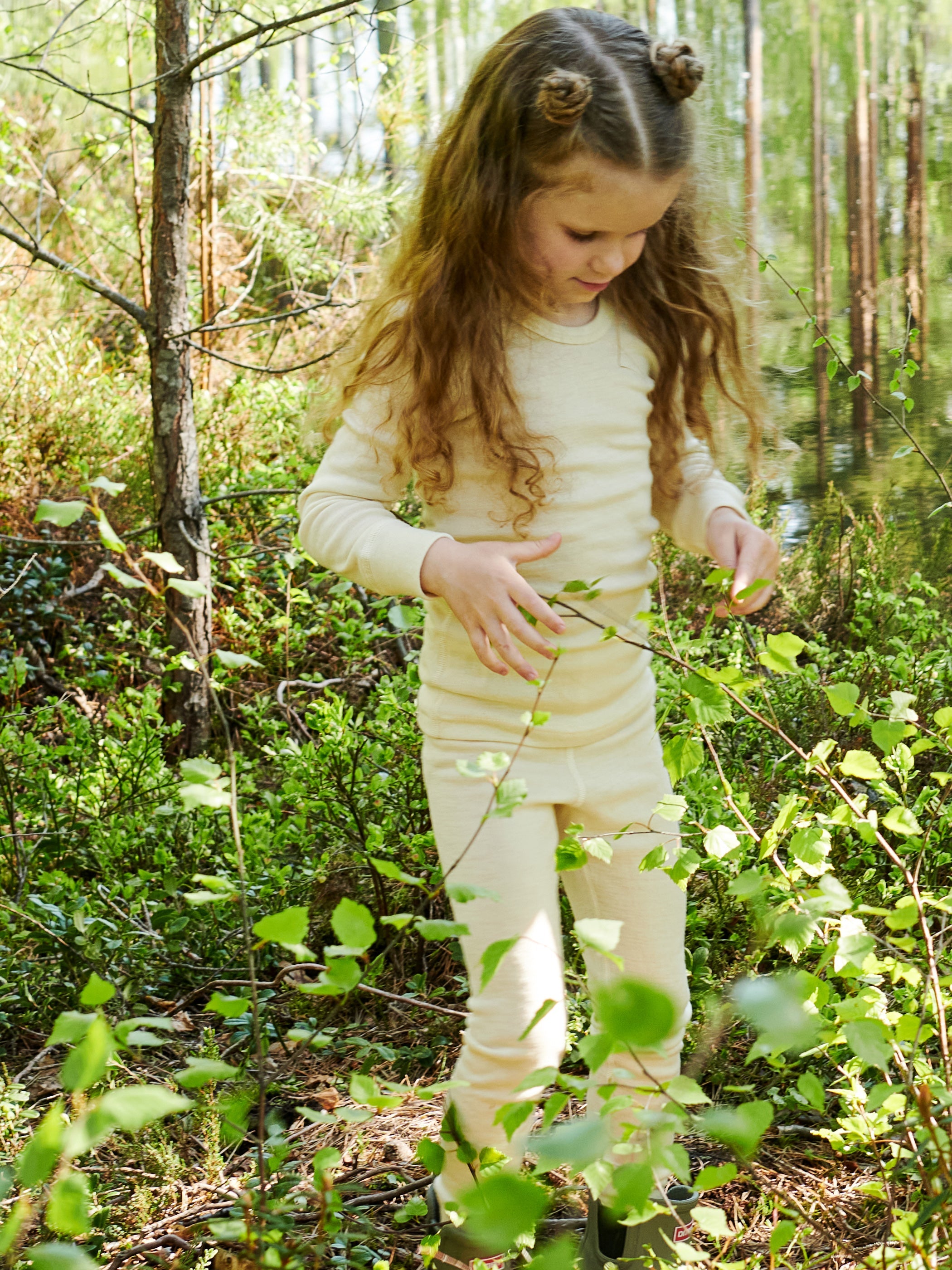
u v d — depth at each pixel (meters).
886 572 4.95
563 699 1.74
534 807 1.71
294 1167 2.04
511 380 1.75
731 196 2.11
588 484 1.77
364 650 3.53
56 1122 0.86
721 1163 2.02
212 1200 1.90
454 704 1.75
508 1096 1.63
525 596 1.55
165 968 2.69
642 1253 1.69
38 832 3.06
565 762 1.75
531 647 1.56
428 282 1.76
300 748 3.52
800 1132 2.10
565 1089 1.19
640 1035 0.67
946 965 1.66
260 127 8.30
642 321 1.95
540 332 1.78
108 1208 1.78
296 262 9.08
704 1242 1.79
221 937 2.75
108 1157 2.04
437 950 2.83
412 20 8.08
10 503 5.30
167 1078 2.32
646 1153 1.12
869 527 5.21
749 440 2.29
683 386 2.05
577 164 1.61
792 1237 1.31
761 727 3.18
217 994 1.13
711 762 3.00
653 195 1.65
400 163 8.40
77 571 5.19
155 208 3.99
